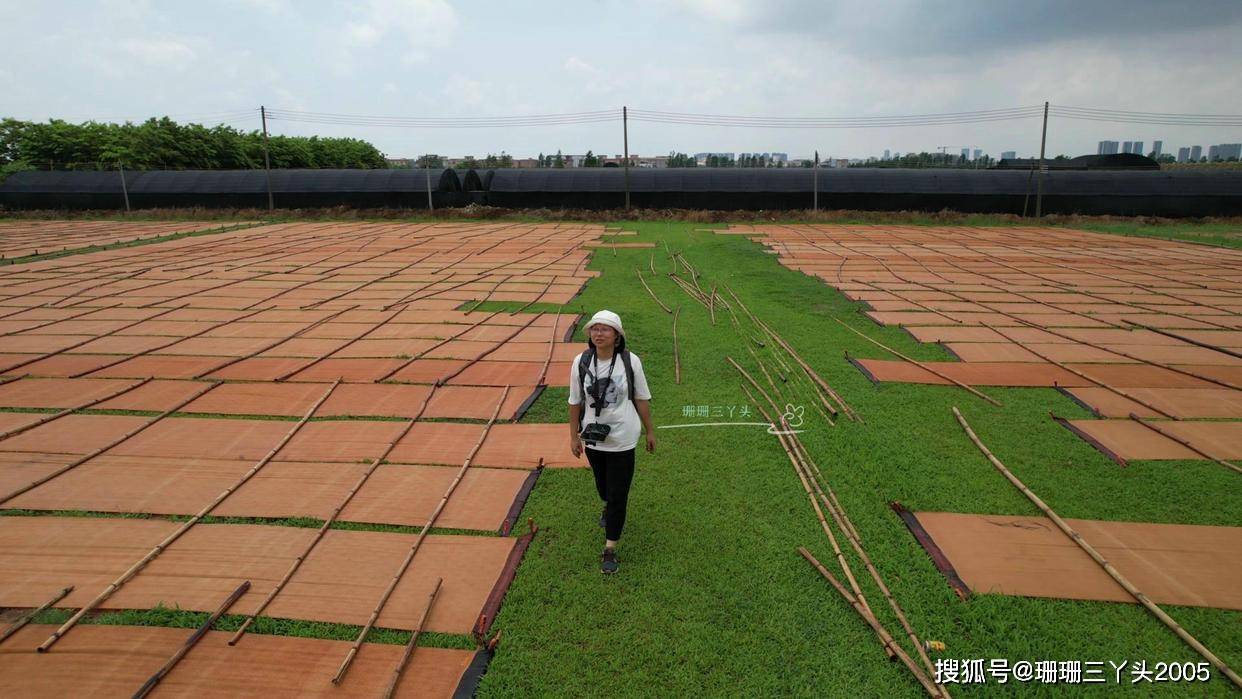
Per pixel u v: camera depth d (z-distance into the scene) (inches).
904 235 1005.8
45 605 155.9
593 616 154.4
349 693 131.6
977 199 1269.7
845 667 139.9
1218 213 1208.2
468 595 161.5
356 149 2657.5
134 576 167.8
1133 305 503.8
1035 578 168.6
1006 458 237.3
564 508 202.5
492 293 549.3
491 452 242.7
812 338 405.4
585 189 1347.2
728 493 211.9
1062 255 784.3
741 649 144.5
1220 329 428.8
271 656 141.3
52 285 564.4
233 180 1348.4
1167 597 161.0
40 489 212.1
